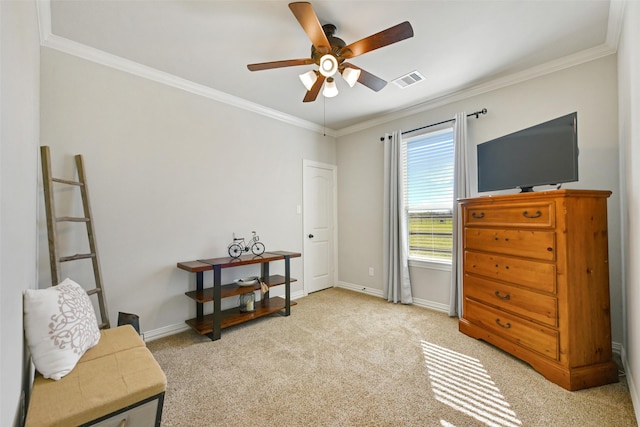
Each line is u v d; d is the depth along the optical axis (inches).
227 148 130.0
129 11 75.0
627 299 78.4
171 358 89.6
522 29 84.0
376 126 164.1
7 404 36.4
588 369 72.1
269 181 147.4
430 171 140.4
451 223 132.6
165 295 109.3
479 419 61.7
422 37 87.7
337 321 121.1
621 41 81.6
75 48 89.3
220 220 127.0
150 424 50.0
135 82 102.9
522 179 92.3
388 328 112.8
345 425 60.3
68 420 41.4
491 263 94.3
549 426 59.6
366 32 86.1
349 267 178.1
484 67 105.9
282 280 134.4
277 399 69.1
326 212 178.5
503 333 90.0
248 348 96.4
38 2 69.3
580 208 74.6
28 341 49.4
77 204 90.0
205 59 99.6
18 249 45.4
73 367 52.2
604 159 92.6
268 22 80.4
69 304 56.1
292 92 126.6
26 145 53.4
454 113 131.0
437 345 97.1
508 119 113.7
